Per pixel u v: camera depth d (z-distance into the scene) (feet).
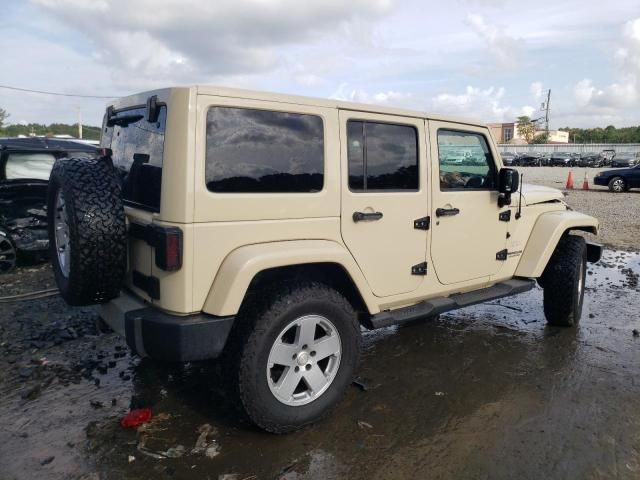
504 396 12.61
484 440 10.65
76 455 9.89
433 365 14.42
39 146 24.85
